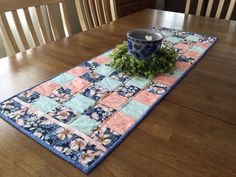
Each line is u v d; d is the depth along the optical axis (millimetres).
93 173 511
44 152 558
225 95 803
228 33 1354
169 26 1450
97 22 1645
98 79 865
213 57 1061
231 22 1546
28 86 806
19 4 1118
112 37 1271
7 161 533
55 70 916
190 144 597
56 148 568
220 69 965
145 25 1467
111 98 760
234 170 531
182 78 890
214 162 549
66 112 689
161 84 846
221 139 618
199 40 1239
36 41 1228
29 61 976
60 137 600
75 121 655
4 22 1077
